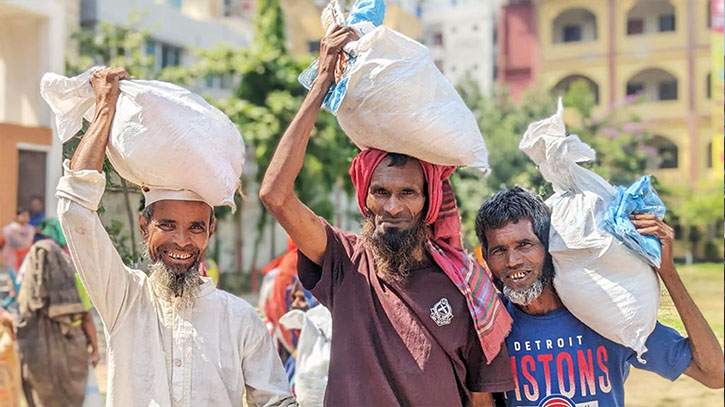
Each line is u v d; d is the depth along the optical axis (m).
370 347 2.33
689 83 16.23
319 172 11.53
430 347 2.33
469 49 16.30
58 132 2.42
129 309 2.36
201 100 2.39
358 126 2.36
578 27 16.88
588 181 2.62
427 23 16.48
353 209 13.38
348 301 2.39
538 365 2.53
